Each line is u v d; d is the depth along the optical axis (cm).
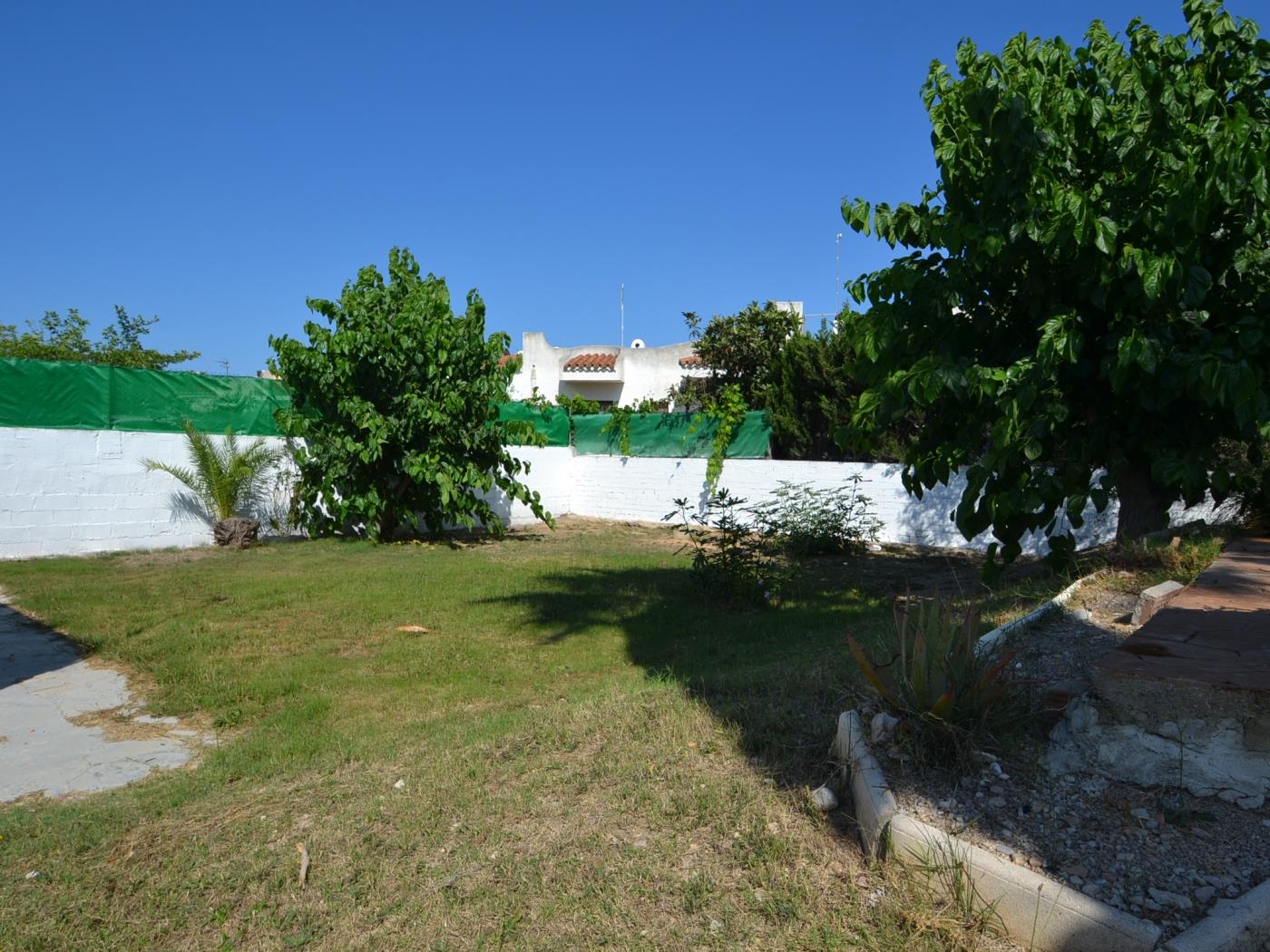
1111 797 319
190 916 339
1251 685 303
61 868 374
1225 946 243
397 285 1453
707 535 1216
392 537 1485
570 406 2422
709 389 2281
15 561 1173
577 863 344
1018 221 592
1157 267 538
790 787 380
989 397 635
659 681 591
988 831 308
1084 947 258
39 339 2920
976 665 375
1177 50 622
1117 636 479
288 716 566
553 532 1680
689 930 299
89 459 1254
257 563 1198
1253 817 300
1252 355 569
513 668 684
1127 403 647
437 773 443
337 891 346
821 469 1532
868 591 1011
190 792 448
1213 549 614
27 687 639
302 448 1461
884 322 664
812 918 295
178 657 703
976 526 656
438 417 1390
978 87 592
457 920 319
